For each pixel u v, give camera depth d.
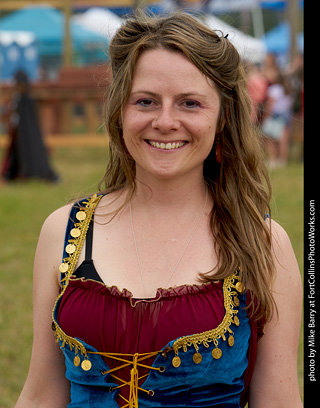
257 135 2.22
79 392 1.85
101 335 1.76
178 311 1.75
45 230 1.97
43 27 16.09
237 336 1.78
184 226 1.91
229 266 1.82
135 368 1.75
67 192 8.11
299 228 5.68
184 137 1.80
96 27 16.14
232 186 1.96
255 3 14.20
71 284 1.83
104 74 2.22
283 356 1.91
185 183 1.91
